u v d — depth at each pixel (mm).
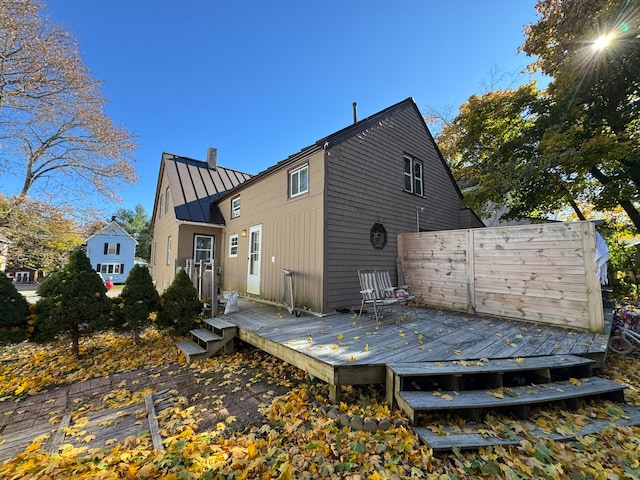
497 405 2410
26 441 2402
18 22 8359
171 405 2975
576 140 8969
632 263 9633
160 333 5637
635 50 7234
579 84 8547
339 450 2105
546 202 11016
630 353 4184
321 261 5574
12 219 9422
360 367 2836
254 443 2199
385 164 7254
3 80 8875
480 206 12297
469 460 1961
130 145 11945
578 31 8078
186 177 11086
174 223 10023
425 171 8867
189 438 2293
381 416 2500
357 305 6168
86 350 4859
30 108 9523
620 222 12281
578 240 4441
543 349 3367
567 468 1884
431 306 6430
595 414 2562
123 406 2980
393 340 3713
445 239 6258
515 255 5125
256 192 8055
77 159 10969
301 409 2762
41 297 4430
